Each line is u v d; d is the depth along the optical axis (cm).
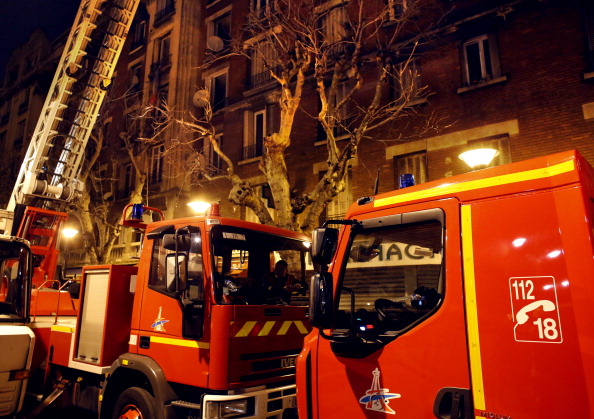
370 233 326
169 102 2106
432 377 265
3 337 554
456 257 273
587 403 209
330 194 1042
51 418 652
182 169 1973
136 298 528
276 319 496
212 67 2025
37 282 875
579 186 238
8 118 3266
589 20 1109
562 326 225
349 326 318
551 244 239
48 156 1000
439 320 270
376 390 291
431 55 1340
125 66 2516
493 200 268
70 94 1010
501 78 1186
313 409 327
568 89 1094
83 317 583
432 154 1281
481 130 1204
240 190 1091
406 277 302
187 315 465
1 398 545
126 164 2375
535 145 1118
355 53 1157
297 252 589
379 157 1377
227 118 1867
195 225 496
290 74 1157
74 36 1028
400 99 1362
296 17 1478
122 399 500
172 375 463
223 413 427
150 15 2400
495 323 248
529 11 1187
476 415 244
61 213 943
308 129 1577
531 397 227
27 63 3275
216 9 2116
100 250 1891
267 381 470
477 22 1262
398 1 1427
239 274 502
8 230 898
